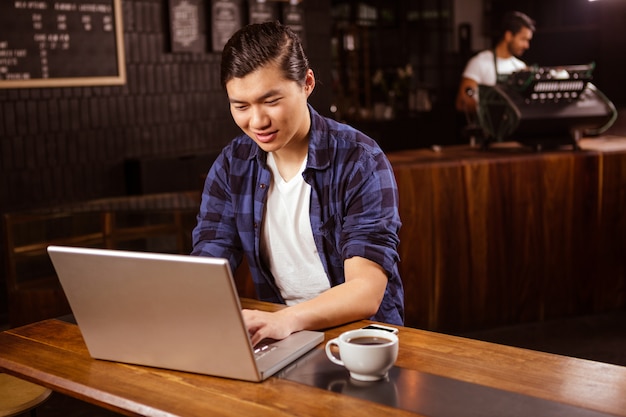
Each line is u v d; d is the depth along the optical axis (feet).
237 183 6.07
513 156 12.81
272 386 4.29
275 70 5.05
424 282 12.38
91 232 11.82
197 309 4.24
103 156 16.72
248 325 4.77
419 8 26.48
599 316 13.57
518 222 12.81
